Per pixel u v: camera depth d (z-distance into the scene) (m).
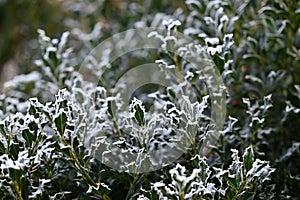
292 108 1.32
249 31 1.46
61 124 1.17
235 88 1.40
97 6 1.83
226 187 1.19
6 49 2.24
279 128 1.36
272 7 1.45
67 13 2.13
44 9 2.16
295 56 1.41
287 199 1.26
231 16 1.42
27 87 1.57
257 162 1.14
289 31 1.41
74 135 1.18
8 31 2.26
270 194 1.23
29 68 1.89
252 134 1.28
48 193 1.24
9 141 1.18
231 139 1.29
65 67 1.47
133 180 1.21
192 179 1.09
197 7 1.46
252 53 1.45
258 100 1.37
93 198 1.23
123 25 1.79
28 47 2.07
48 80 1.64
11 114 1.33
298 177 1.29
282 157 1.31
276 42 1.43
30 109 1.21
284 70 1.41
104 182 1.25
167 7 1.76
